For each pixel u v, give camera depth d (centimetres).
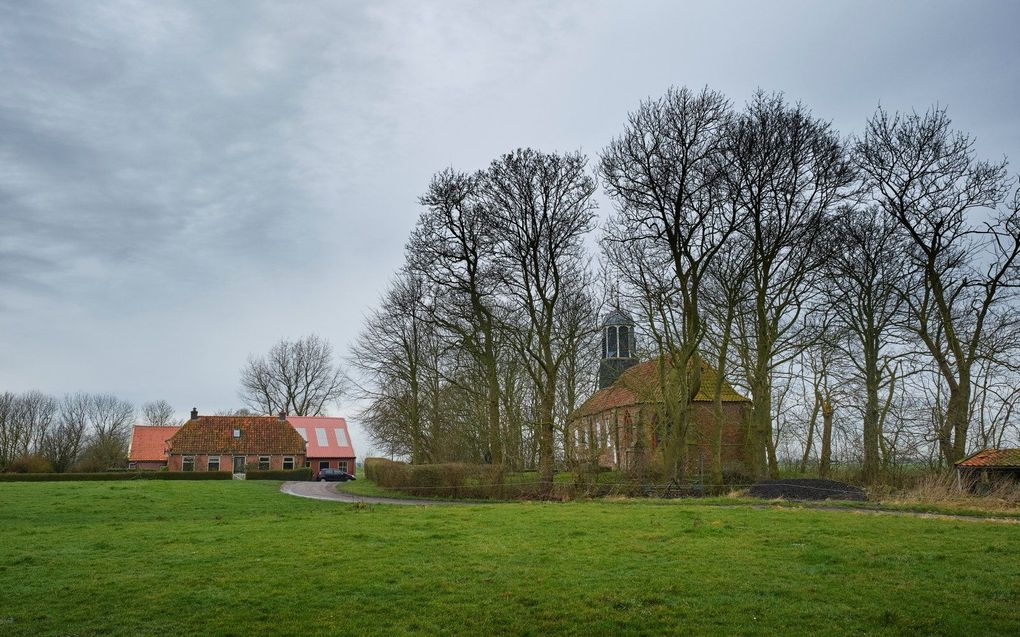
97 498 3331
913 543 1641
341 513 2583
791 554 1536
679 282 3969
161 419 13338
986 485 3209
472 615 1112
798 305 4006
